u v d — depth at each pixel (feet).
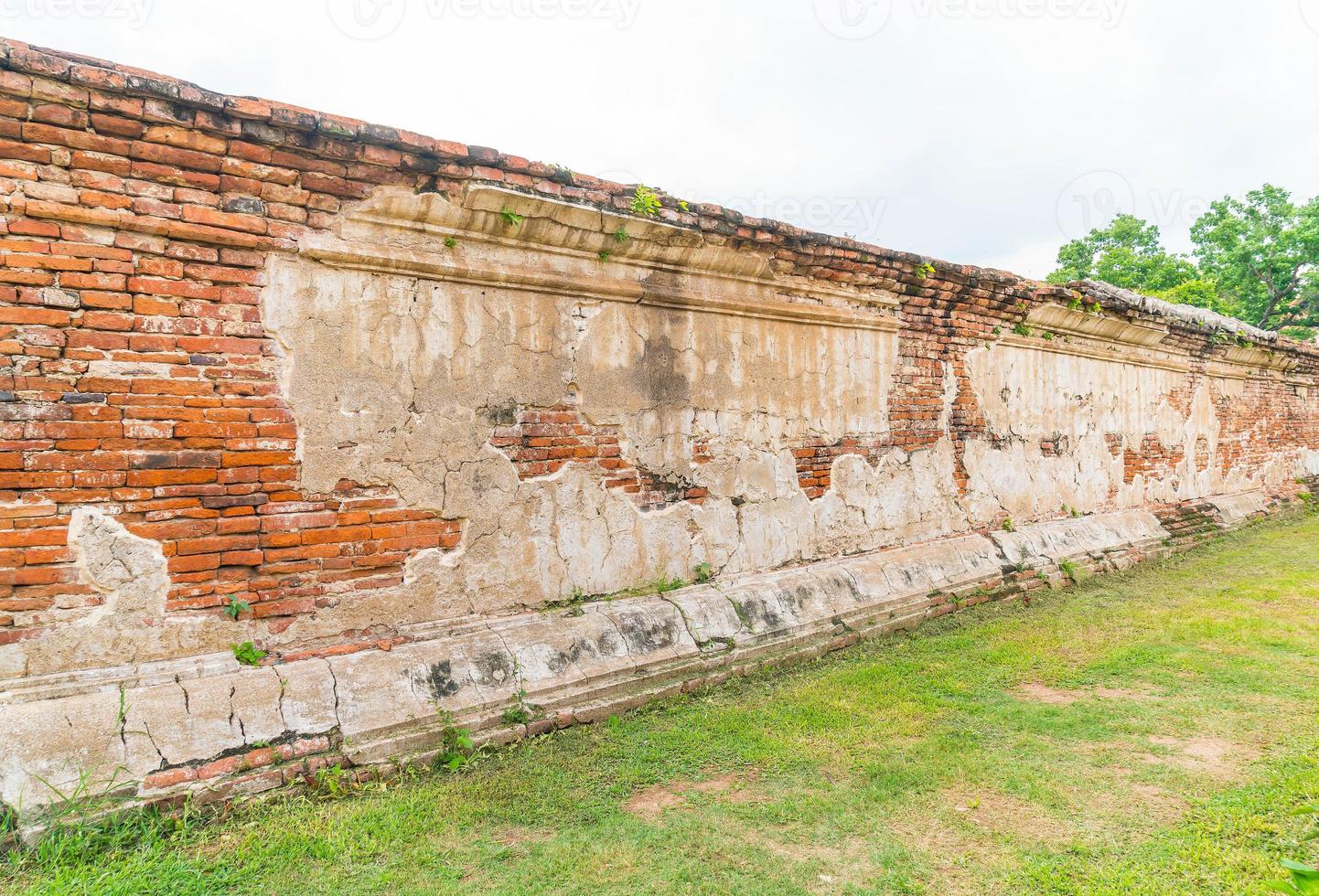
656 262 17.33
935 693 16.38
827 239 20.15
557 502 15.80
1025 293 26.99
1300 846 10.14
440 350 14.23
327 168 12.79
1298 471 51.19
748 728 14.34
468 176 13.88
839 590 20.54
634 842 10.43
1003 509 27.32
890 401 23.29
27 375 10.51
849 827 10.99
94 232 10.99
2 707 9.91
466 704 13.20
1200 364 39.96
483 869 9.76
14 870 9.05
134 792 10.10
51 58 10.27
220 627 11.89
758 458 19.72
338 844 10.03
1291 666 17.90
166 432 11.51
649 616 16.57
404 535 13.75
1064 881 9.50
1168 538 34.32
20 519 10.43
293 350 12.63
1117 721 14.82
